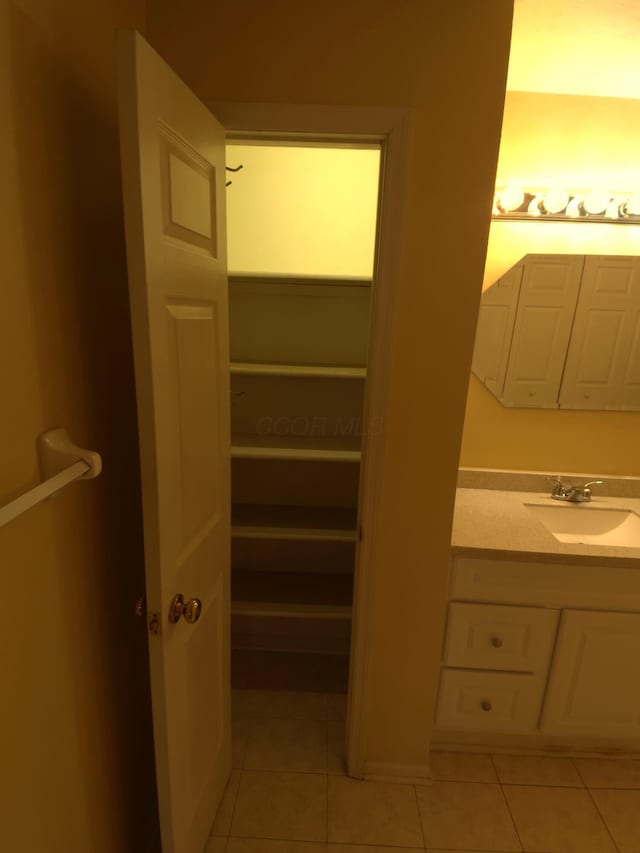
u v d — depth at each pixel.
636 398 1.81
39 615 0.76
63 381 0.82
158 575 0.91
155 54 0.77
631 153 1.62
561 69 1.43
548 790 1.55
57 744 0.83
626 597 1.47
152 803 1.35
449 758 1.66
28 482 0.72
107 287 0.98
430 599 1.42
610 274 1.71
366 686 1.49
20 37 0.66
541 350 1.79
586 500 1.82
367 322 1.98
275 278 1.71
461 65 1.06
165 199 0.83
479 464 1.91
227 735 1.49
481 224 1.15
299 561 2.12
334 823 1.43
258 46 1.06
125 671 1.14
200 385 1.06
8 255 0.65
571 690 1.57
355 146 1.18
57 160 0.77
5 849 0.69
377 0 1.03
